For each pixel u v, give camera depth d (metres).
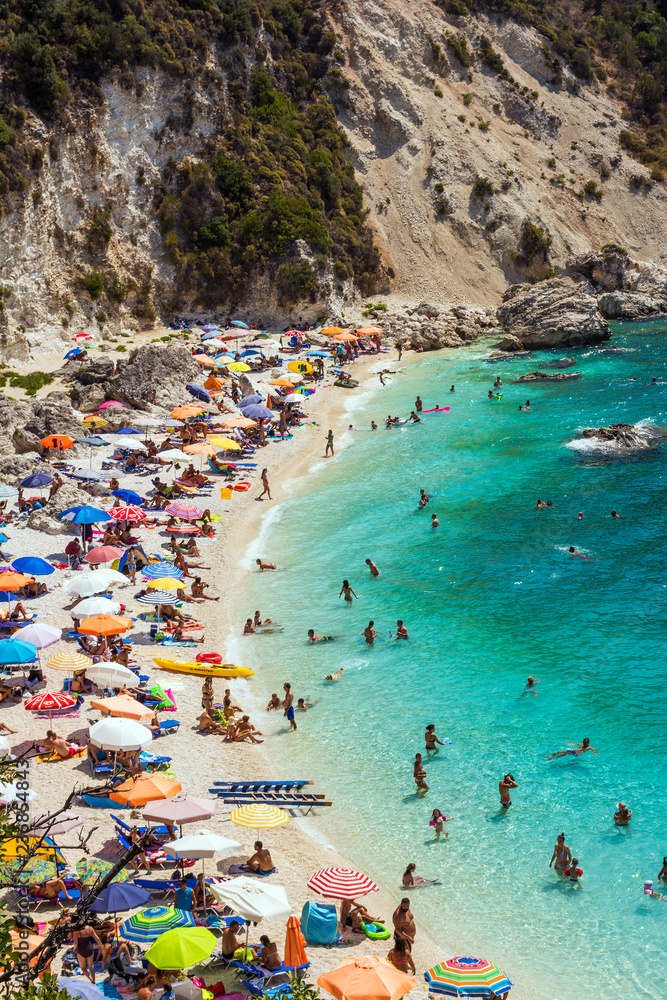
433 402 68.44
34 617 34.53
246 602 38.81
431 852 22.73
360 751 27.48
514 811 24.17
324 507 49.38
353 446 59.56
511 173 105.81
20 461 48.78
